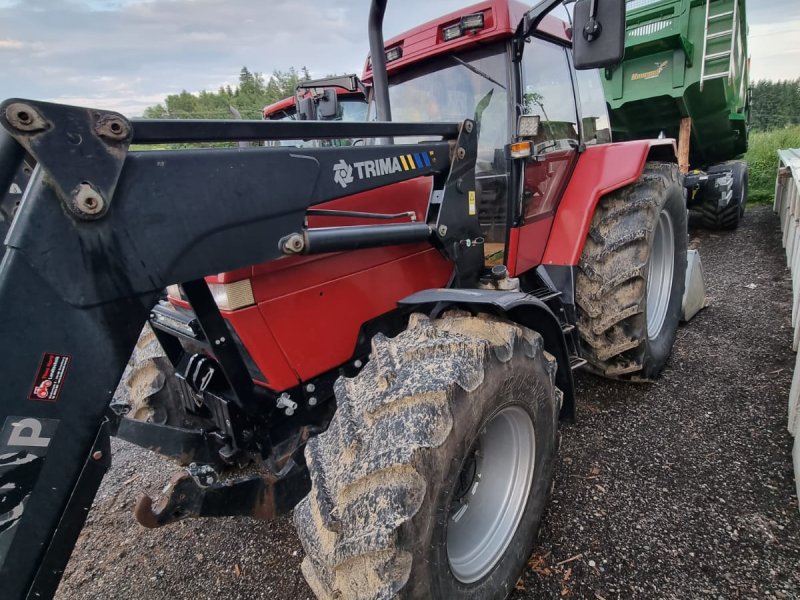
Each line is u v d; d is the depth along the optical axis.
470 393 1.43
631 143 2.85
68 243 1.05
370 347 1.93
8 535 1.03
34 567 1.06
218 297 1.58
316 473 1.37
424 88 2.75
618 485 2.25
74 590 2.06
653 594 1.72
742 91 6.56
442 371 1.43
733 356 3.29
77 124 1.03
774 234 6.49
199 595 1.97
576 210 2.74
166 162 1.17
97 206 1.06
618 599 1.72
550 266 2.72
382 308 1.93
